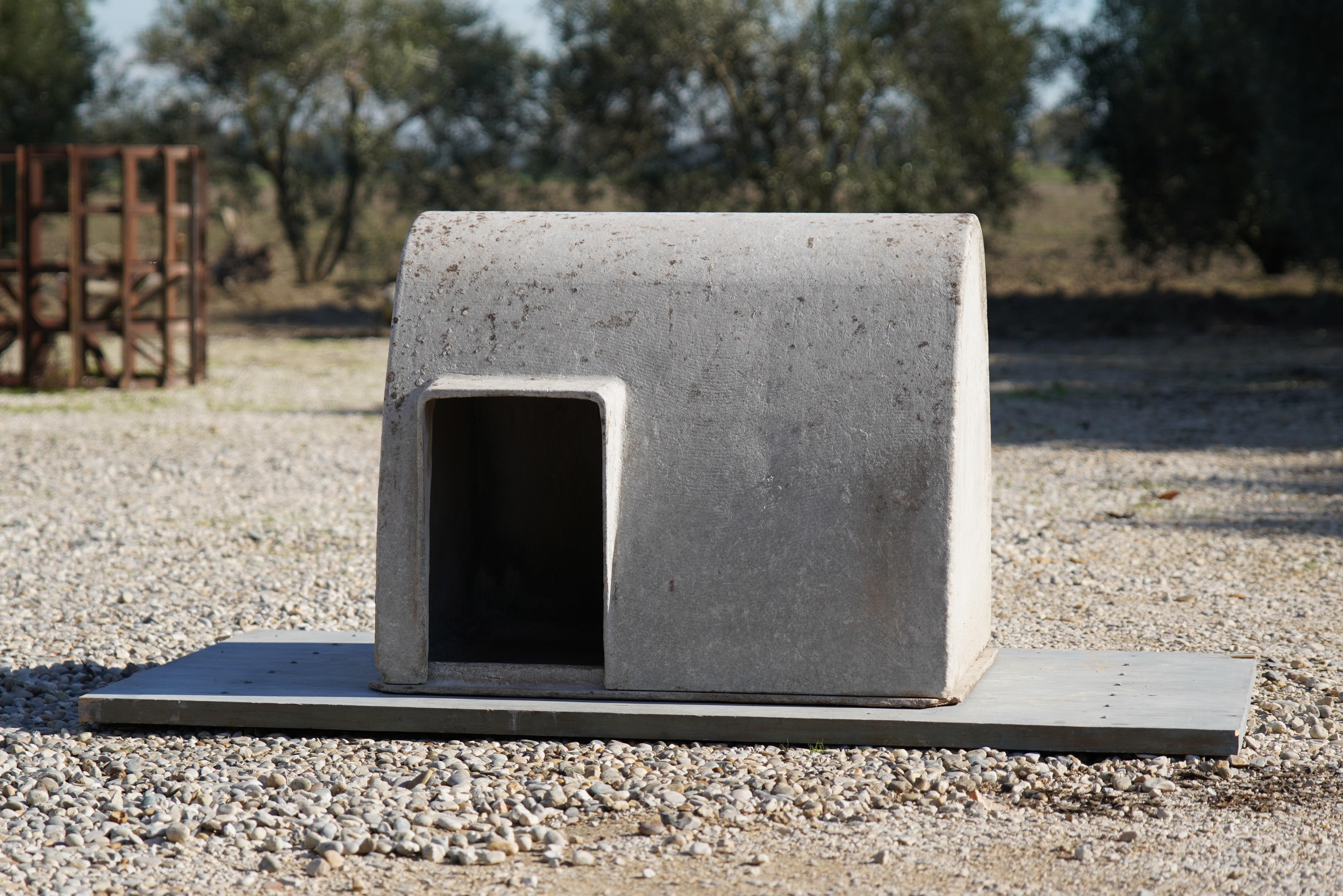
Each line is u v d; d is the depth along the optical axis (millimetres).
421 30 33312
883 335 4285
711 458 4293
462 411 5188
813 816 3707
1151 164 27516
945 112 28031
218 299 32125
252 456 11938
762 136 29000
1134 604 6617
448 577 5125
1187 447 12320
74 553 8008
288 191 34812
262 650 5168
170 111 32969
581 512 5430
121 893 3285
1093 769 4020
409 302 4500
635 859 3461
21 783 4031
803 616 4250
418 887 3307
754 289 4391
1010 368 19812
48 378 17094
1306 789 3881
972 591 4590
